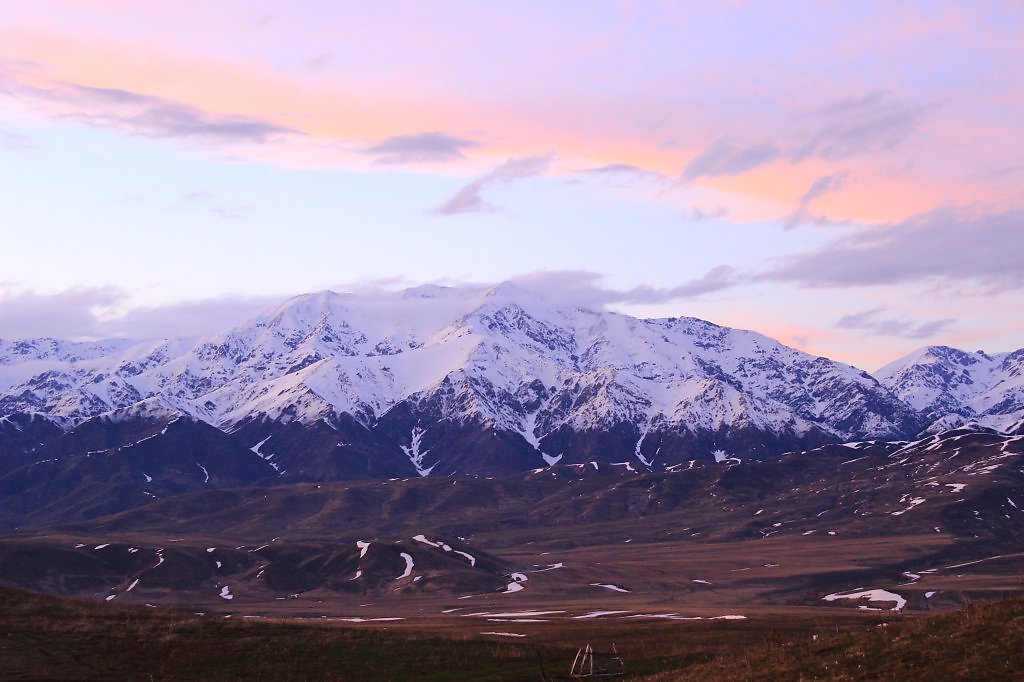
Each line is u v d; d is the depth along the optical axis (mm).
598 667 82688
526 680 77438
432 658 84000
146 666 78750
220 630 88812
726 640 100250
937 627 59688
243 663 80688
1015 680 50062
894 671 55094
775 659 63875
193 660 80562
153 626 88188
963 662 53500
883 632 62312
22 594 95500
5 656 78312
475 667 81938
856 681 55219
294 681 77438
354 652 85000
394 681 77562
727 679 62594
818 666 59281
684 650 92000
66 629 85500
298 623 99000
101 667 77812
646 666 83438
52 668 76938
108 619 89688
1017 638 54062
